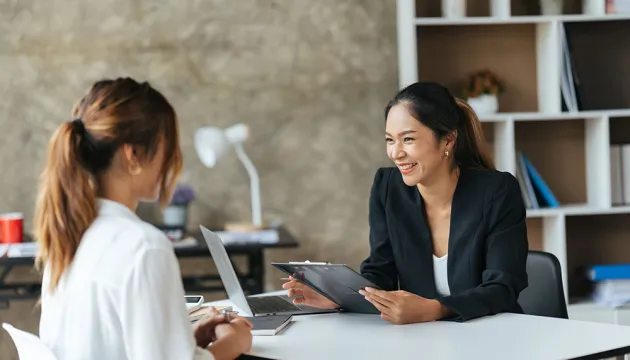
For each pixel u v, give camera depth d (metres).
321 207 4.83
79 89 4.66
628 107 4.79
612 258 4.89
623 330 2.35
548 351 2.14
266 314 2.64
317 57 4.79
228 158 4.76
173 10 4.69
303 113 4.79
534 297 2.97
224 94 4.74
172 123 1.98
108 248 1.86
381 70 4.82
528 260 3.01
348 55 4.80
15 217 4.17
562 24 4.50
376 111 4.83
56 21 4.62
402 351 2.17
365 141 4.84
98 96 1.93
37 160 4.66
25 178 4.65
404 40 4.62
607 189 4.56
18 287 4.28
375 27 4.80
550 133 4.82
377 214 2.97
